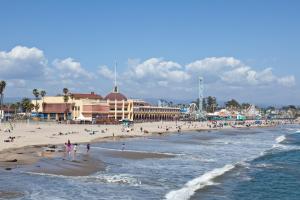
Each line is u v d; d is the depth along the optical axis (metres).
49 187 36.69
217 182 43.19
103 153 67.81
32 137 90.75
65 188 36.59
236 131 184.12
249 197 36.88
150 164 55.84
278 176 49.06
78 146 81.38
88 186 37.94
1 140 79.31
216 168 53.84
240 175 48.91
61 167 48.12
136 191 36.56
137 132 131.88
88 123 166.00
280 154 77.31
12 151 62.00
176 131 154.38
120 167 51.47
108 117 188.12
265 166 58.28
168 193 36.03
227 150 83.75
